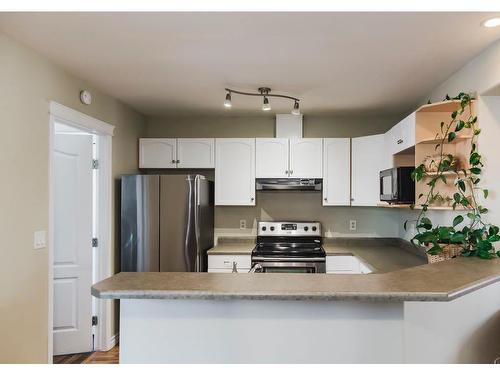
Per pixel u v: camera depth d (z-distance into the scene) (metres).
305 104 3.32
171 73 2.51
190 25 1.79
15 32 1.86
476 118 2.05
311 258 3.26
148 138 3.73
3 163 1.86
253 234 3.88
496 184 2.08
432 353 1.52
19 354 1.96
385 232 3.79
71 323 2.92
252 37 1.93
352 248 3.60
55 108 2.29
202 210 3.22
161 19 1.73
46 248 2.20
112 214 3.09
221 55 2.19
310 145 3.60
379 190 3.30
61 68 2.38
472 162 2.05
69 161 2.92
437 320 1.53
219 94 3.03
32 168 2.08
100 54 2.16
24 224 2.01
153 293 1.17
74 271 2.91
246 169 3.62
